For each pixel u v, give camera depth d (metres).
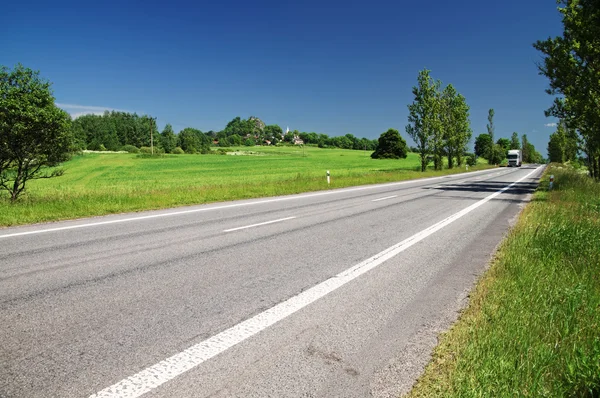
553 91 17.39
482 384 2.55
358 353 3.11
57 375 2.65
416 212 11.85
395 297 4.41
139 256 5.93
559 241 6.41
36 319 3.53
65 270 5.08
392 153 109.19
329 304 4.15
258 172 54.69
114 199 12.21
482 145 127.06
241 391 2.55
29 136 11.03
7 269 5.05
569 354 2.96
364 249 6.78
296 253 6.37
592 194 14.41
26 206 10.02
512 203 14.55
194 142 137.75
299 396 2.51
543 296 4.10
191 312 3.81
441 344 3.24
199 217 10.11
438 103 43.47
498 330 3.31
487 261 6.08
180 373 2.73
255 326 3.54
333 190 20.31
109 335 3.27
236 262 5.72
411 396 2.53
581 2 14.38
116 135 139.62
